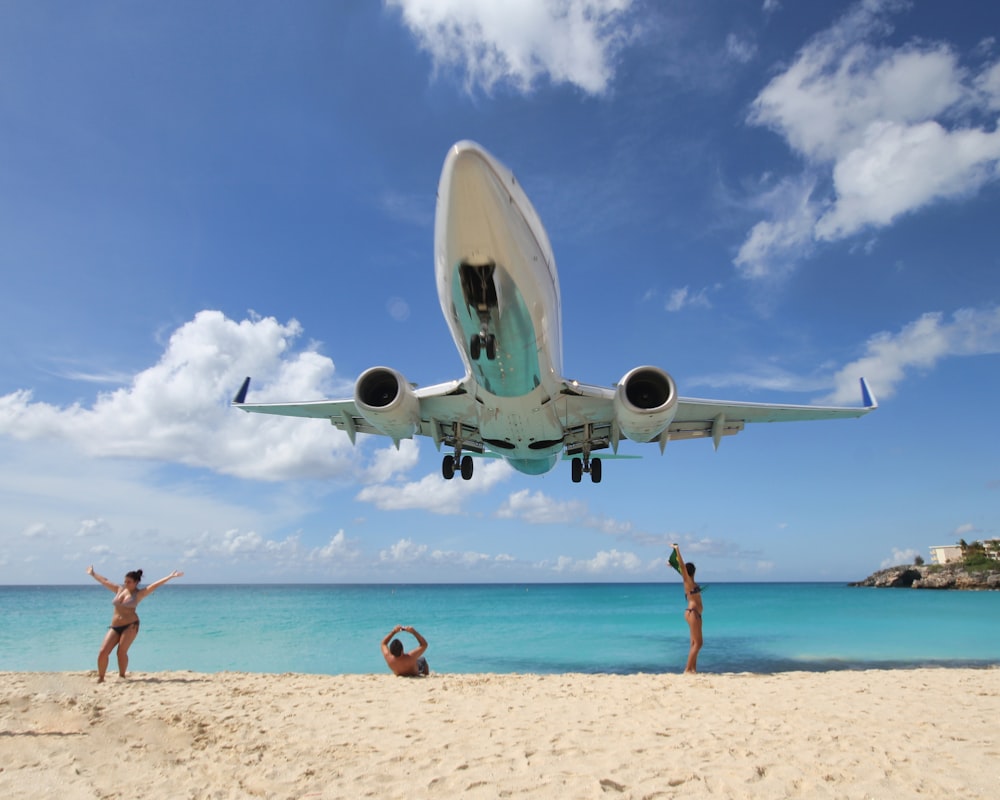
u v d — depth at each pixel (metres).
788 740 6.09
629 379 12.05
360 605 65.56
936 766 5.15
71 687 9.45
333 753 5.69
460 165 8.21
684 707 8.01
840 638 26.06
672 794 4.46
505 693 9.44
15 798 4.09
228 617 43.38
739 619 38.03
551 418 13.12
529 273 9.83
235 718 7.48
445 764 5.31
